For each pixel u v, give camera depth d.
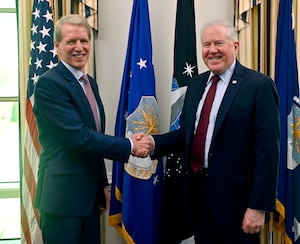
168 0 2.47
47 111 1.61
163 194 2.30
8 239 2.65
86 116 1.67
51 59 2.14
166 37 2.48
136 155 1.84
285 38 2.25
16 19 2.39
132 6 2.37
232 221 1.65
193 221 1.81
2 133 2.60
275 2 2.33
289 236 2.26
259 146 1.58
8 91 2.56
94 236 1.75
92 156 1.69
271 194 1.57
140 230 2.17
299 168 2.24
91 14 2.31
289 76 2.25
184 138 1.98
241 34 2.35
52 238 1.64
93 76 2.36
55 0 2.25
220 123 1.64
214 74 1.75
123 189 2.20
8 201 2.62
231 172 1.64
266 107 1.58
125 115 2.26
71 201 1.61
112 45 2.45
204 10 2.49
